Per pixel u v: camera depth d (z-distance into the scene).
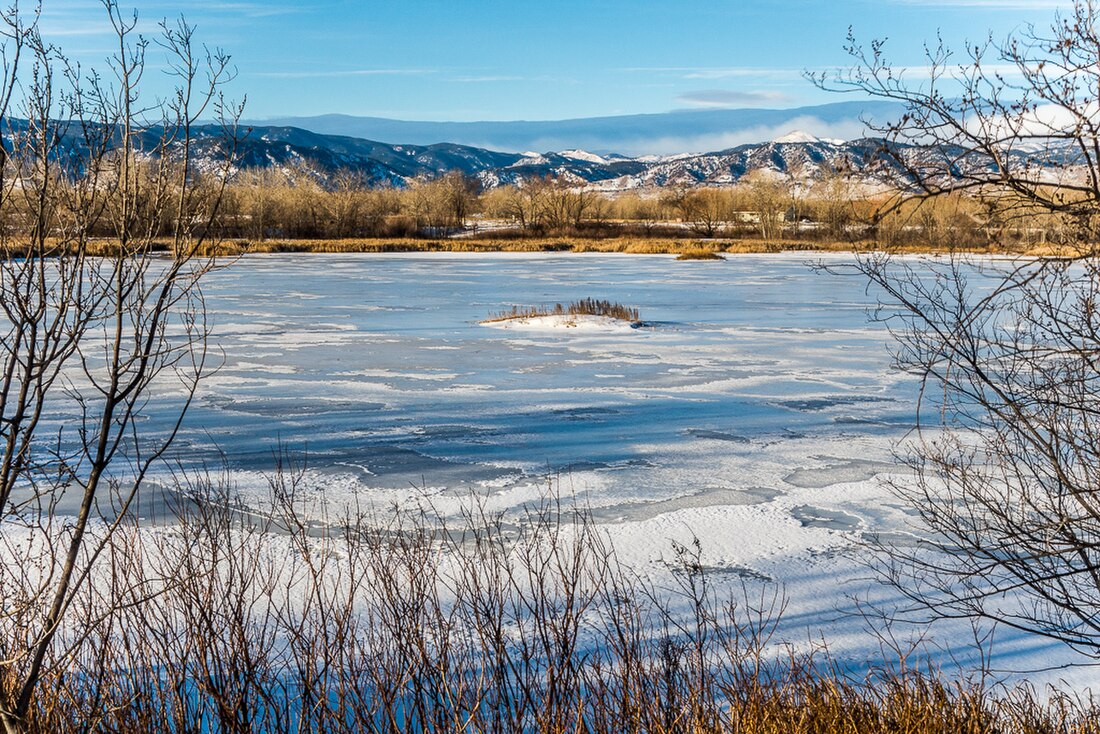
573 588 4.18
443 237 94.62
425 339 23.22
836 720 3.73
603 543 8.30
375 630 4.82
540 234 96.62
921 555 7.96
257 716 3.73
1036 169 3.22
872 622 6.50
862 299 34.72
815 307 31.67
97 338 21.23
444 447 12.09
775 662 5.69
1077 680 5.51
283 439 12.48
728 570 7.68
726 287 40.56
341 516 8.94
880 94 3.25
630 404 15.10
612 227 102.50
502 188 139.00
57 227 2.52
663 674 4.05
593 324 25.31
